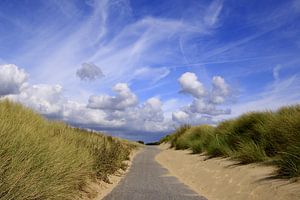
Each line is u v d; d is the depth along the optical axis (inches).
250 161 433.4
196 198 329.1
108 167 457.1
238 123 608.4
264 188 311.9
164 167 593.6
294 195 270.2
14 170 212.4
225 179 394.3
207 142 727.7
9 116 315.3
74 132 506.9
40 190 225.6
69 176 283.9
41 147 272.7
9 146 229.8
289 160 329.7
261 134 488.1
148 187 379.9
